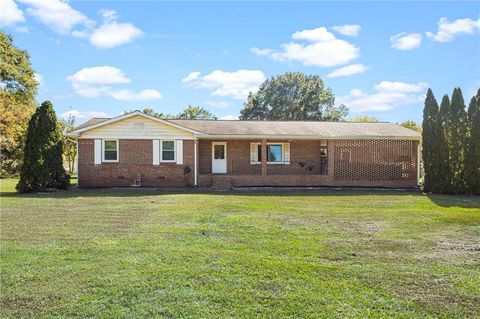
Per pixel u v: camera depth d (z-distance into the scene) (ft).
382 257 20.92
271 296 15.12
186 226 29.22
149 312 13.66
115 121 65.87
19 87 116.67
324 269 18.57
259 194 56.08
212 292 15.47
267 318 13.26
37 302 14.57
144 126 66.74
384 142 72.69
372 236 26.30
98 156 65.77
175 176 67.36
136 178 66.54
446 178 60.13
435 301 14.84
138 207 40.14
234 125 76.07
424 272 18.34
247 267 18.71
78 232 26.94
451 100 61.00
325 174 73.26
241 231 27.45
